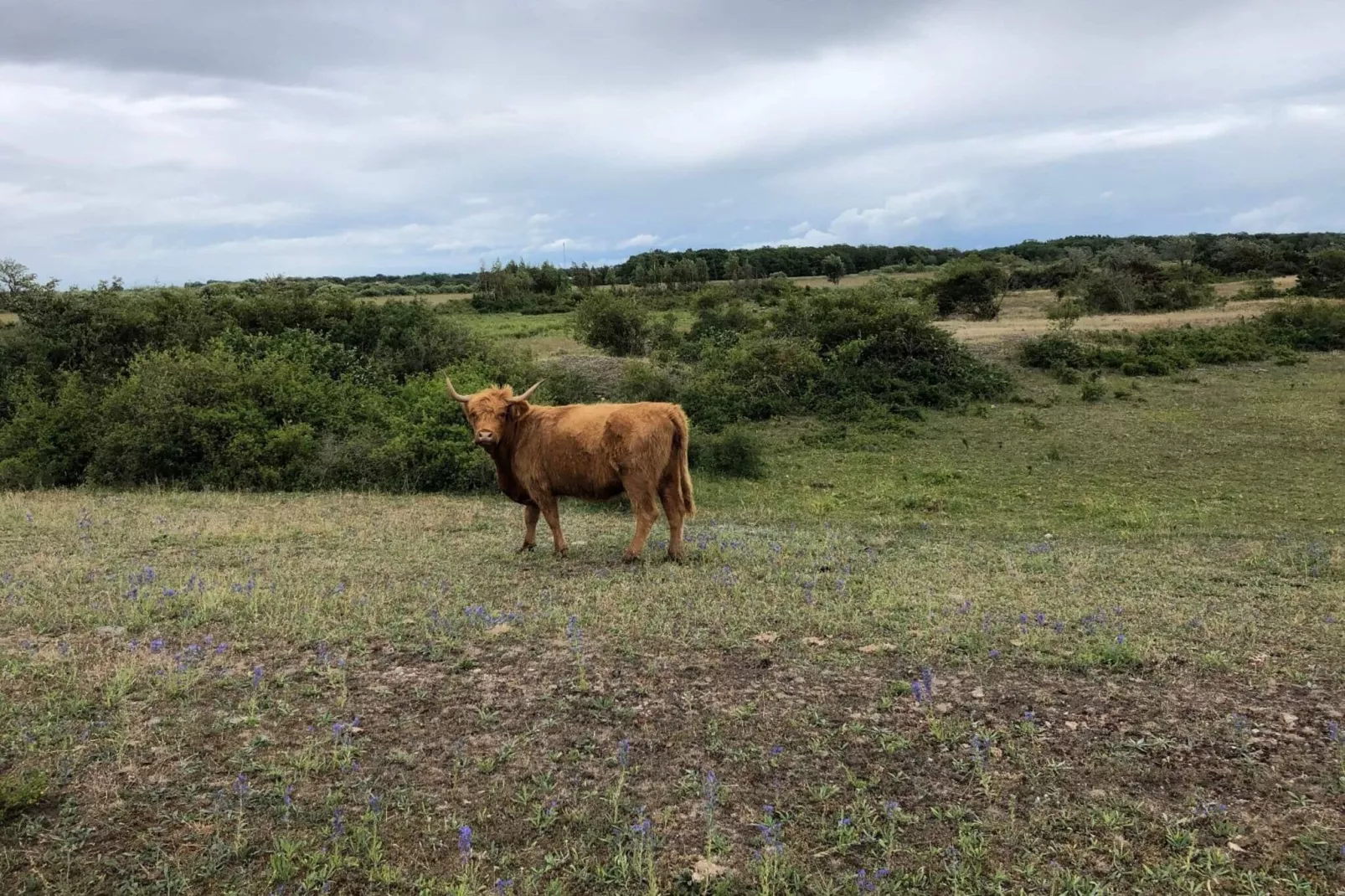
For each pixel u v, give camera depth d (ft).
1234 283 180.75
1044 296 168.35
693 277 222.69
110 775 13.70
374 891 11.10
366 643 19.93
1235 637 20.98
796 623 21.76
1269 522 38.86
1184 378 77.30
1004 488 47.42
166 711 16.06
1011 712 16.35
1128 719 16.01
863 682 17.81
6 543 30.37
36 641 19.58
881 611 22.94
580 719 15.97
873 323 77.92
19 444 49.57
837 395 71.51
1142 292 132.16
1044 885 11.28
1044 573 28.53
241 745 14.82
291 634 20.38
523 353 74.84
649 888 11.10
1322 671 18.62
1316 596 25.39
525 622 21.44
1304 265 196.44
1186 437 57.72
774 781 13.84
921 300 94.89
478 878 11.39
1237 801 13.21
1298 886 11.16
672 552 29.37
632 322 98.53
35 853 11.65
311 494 44.68
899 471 52.85
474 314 183.83
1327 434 56.80
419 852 11.89
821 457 57.41
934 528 38.83
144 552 29.55
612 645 19.93
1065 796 13.37
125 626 20.81
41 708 15.97
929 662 18.92
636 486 28.43
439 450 46.91
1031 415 65.98
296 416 50.93
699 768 14.25
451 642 19.81
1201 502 42.93
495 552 30.63
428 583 25.54
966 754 14.70
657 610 22.77
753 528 38.01
